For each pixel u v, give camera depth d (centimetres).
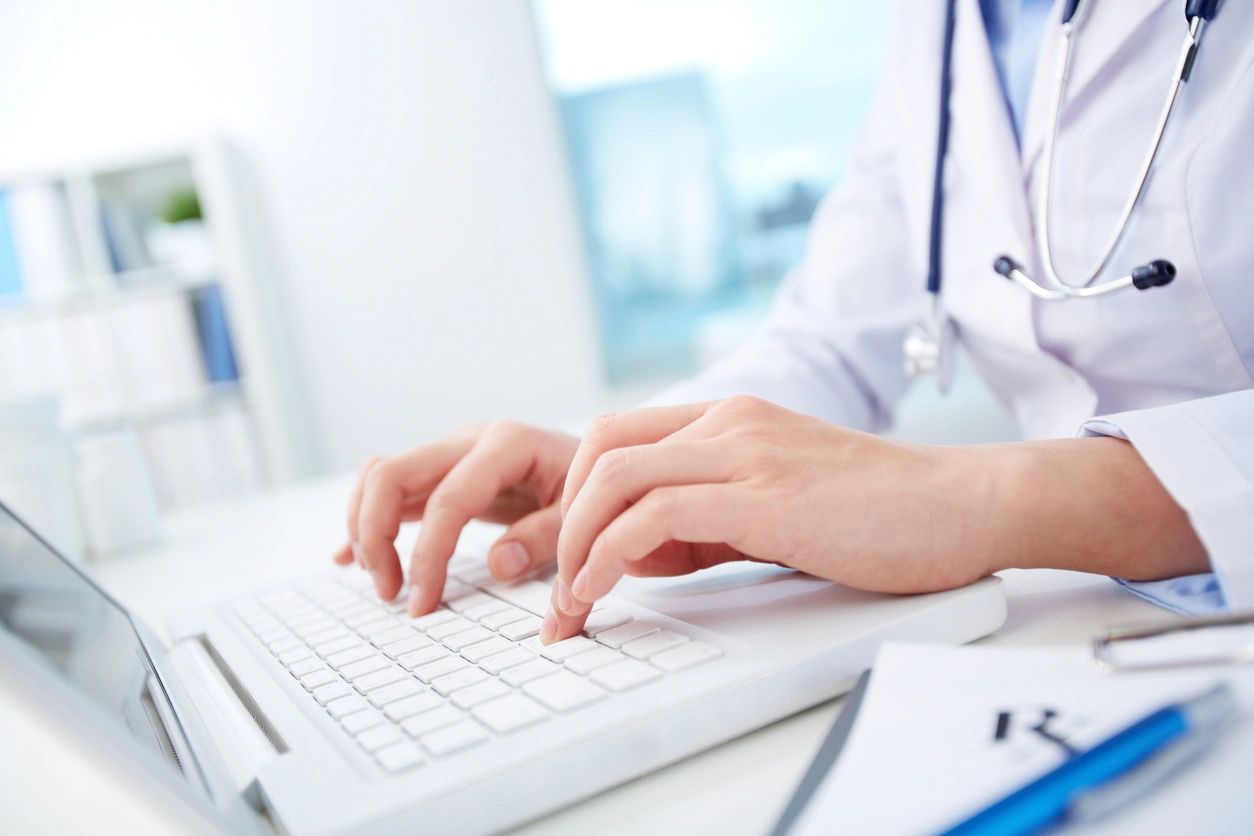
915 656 34
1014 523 43
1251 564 39
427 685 42
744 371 89
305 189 392
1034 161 75
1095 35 71
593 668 40
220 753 38
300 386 397
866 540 41
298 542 104
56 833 28
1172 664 30
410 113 388
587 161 409
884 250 95
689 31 399
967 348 86
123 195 385
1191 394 71
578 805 34
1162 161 67
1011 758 27
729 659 38
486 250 396
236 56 388
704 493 42
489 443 63
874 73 393
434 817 32
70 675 33
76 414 347
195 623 65
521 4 383
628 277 419
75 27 389
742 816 31
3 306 346
